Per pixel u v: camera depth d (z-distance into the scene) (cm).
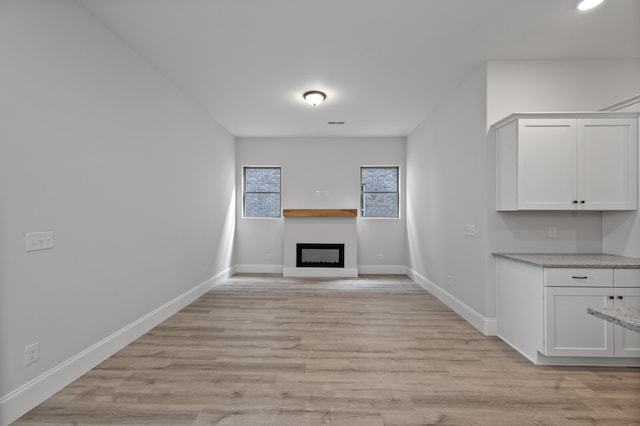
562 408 207
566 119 289
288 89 406
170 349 292
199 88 403
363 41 296
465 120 377
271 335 328
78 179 242
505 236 327
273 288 532
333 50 312
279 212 675
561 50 310
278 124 566
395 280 596
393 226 665
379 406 208
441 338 322
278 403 210
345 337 324
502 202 317
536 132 290
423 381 239
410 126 579
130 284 306
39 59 209
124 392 221
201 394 220
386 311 410
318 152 668
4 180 188
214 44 301
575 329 257
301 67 347
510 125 302
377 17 260
